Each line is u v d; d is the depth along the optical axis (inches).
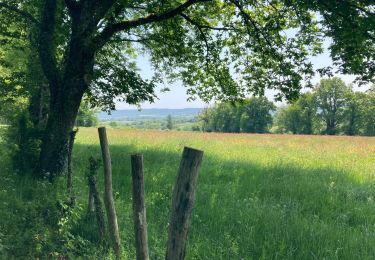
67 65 447.5
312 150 1132.5
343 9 363.3
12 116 498.6
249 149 1098.1
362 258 229.3
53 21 473.1
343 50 416.5
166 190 395.9
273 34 526.0
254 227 279.3
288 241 253.0
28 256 218.2
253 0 524.7
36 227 248.8
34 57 540.7
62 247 230.2
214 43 596.4
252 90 614.2
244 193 414.3
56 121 439.2
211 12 602.5
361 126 4569.4
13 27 563.2
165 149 889.5
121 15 554.6
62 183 372.8
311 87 508.1
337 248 235.1
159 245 240.7
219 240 253.9
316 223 289.6
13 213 274.4
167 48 628.1
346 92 4630.9
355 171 630.5
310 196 403.9
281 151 1055.0
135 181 163.9
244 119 5310.0
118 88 562.9
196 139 1499.8
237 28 580.1
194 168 122.4
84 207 318.3
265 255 232.7
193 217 303.1
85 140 1204.5
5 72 704.4
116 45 617.3
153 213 316.8
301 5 390.0
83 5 448.5
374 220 328.5
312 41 490.9
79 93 444.1
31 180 398.3
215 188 425.1
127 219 290.7
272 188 440.1
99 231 257.6
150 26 591.2
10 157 465.4
